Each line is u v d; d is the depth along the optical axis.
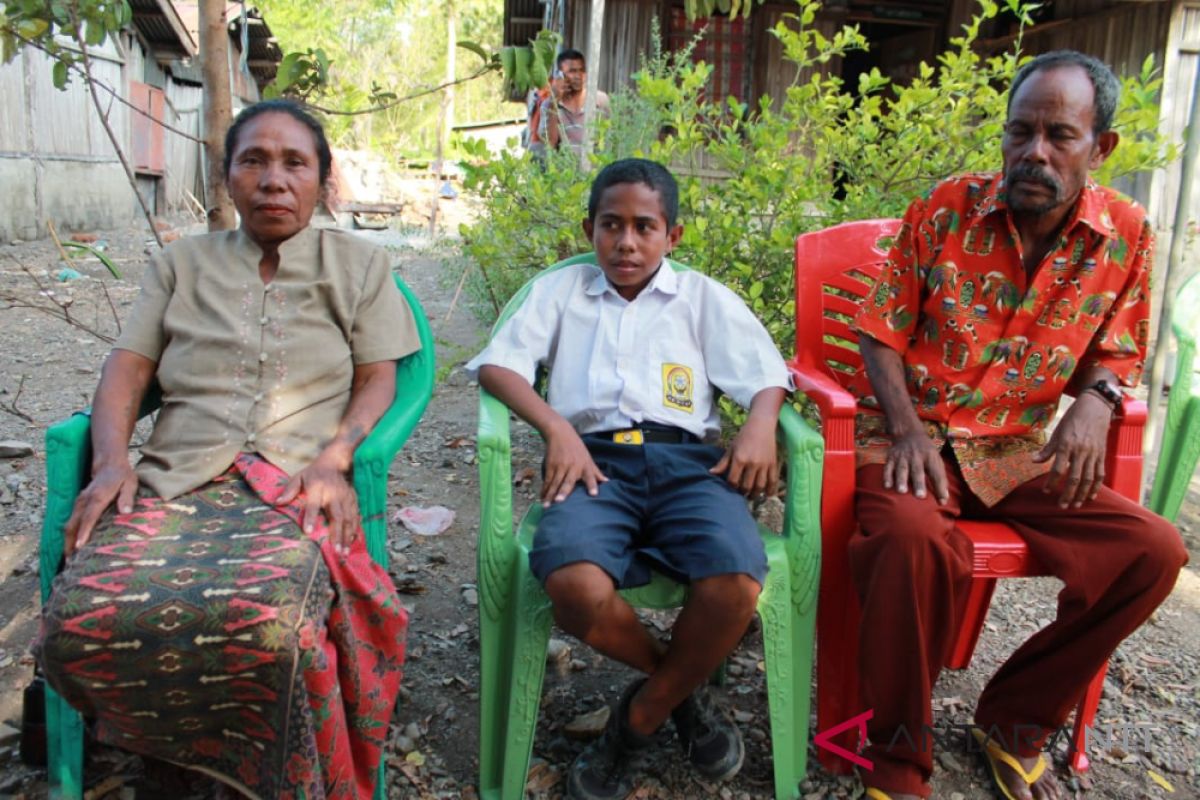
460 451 4.21
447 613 2.88
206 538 1.82
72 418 2.03
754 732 2.39
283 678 1.68
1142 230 2.21
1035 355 2.25
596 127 3.82
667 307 2.37
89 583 1.70
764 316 3.26
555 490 2.10
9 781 2.08
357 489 2.01
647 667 2.07
